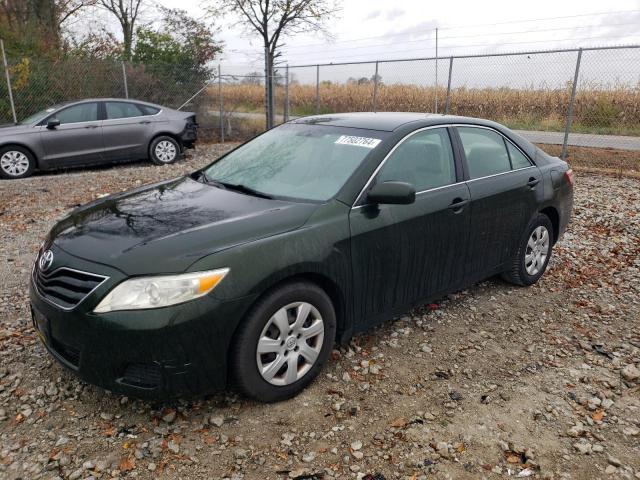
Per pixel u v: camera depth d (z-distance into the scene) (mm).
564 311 4539
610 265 5633
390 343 3910
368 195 3445
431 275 3947
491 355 3801
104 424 2969
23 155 10180
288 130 4398
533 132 17719
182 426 2961
